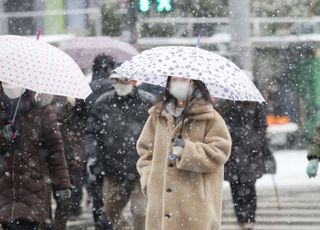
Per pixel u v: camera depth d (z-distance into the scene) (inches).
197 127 704.4
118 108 960.9
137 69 713.6
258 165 1040.8
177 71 693.3
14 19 2605.8
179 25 2573.8
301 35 2338.8
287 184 1572.3
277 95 2249.0
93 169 964.6
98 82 1051.9
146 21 2501.2
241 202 1049.5
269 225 1195.9
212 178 709.3
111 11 2588.6
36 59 781.3
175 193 698.8
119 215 976.3
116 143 958.4
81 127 1040.8
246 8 2185.0
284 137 2108.8
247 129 1032.8
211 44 2326.5
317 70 2271.2
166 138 711.1
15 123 792.3
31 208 791.7
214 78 689.0
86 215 1231.5
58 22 2608.3
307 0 2807.6
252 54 2305.6
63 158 809.5
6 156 792.3
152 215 709.9
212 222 705.0
